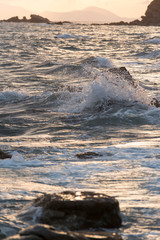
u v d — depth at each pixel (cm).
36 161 1320
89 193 848
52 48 8481
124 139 1725
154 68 4881
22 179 1094
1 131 1964
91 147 1562
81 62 5250
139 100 2538
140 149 1474
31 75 4375
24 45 9244
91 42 10500
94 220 772
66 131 1938
